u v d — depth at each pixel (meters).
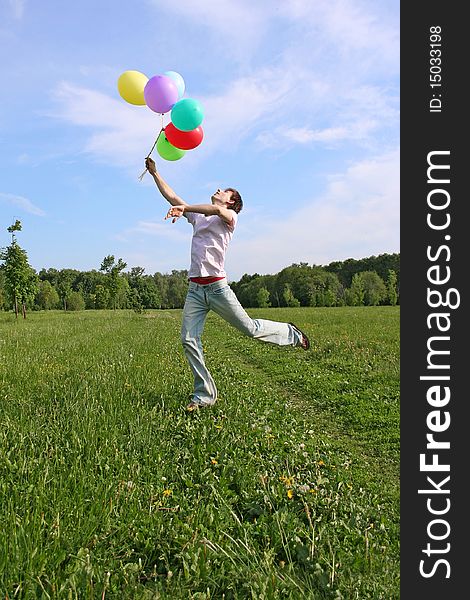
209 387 7.04
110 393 7.28
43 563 3.09
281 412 7.88
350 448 6.55
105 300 84.19
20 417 6.02
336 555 3.56
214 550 3.42
